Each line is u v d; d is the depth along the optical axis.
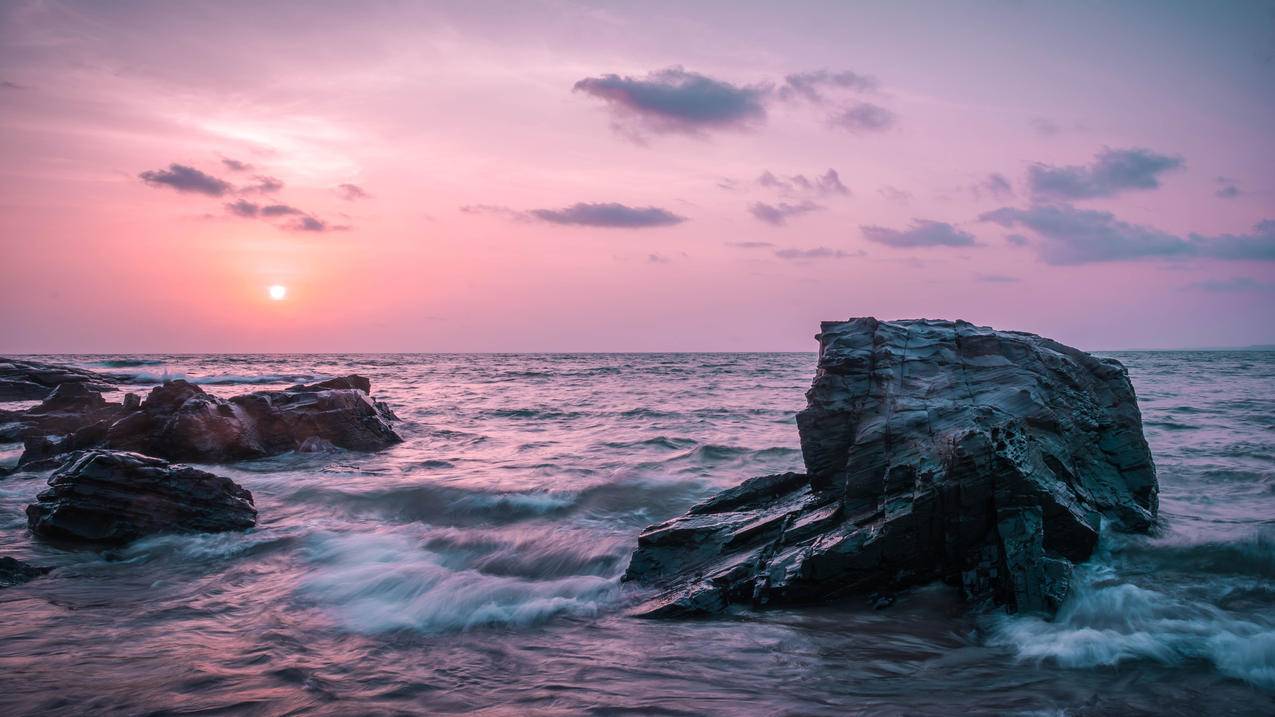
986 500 10.67
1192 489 17.03
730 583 11.73
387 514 18.59
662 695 8.11
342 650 9.74
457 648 9.87
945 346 13.95
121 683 8.38
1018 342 13.83
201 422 25.83
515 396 53.47
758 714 7.55
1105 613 9.95
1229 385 52.03
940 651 9.40
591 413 40.53
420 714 7.60
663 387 62.47
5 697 7.90
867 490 12.13
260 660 9.26
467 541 15.84
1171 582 10.83
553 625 10.94
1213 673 8.39
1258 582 10.70
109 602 11.78
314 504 19.58
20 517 17.45
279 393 30.23
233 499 17.16
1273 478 17.89
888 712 7.59
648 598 12.16
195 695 8.05
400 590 12.51
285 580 13.21
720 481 21.22
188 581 13.09
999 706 7.71
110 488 15.68
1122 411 14.11
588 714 7.60
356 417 29.44
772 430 32.41
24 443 28.59
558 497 19.52
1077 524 11.08
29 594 12.07
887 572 11.16
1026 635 9.63
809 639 9.93
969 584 10.78
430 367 114.81
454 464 25.25
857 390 13.55
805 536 12.18
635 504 18.97
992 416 11.96
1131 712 7.55
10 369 49.38
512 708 7.76
